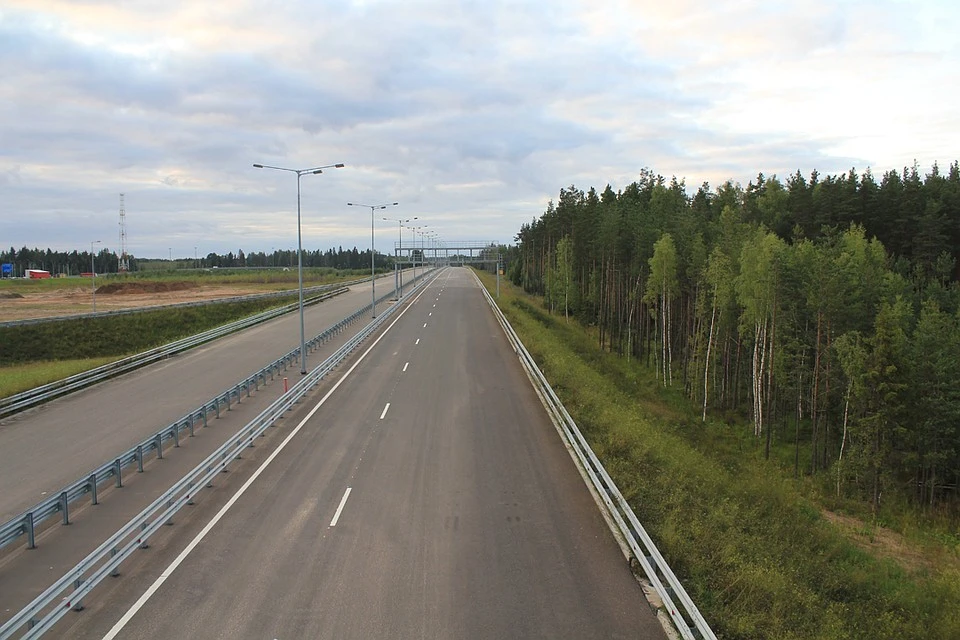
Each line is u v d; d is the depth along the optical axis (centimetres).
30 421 2341
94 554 1063
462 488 1599
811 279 3891
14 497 1579
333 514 1420
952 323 3841
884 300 3703
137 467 1761
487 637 932
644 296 5600
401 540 1280
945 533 2511
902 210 6084
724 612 1026
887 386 3009
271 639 923
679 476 1798
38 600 926
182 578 1114
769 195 7344
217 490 1577
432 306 7344
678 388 5069
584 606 1025
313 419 2327
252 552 1221
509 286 12725
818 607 1179
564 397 2644
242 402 2633
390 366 3497
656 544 1261
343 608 1011
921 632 1220
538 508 1466
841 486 3136
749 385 4719
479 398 2692
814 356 3984
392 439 2059
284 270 15675
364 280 11756
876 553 1973
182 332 5709
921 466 3184
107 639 922
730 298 4425
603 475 1504
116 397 2753
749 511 1744
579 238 7231
